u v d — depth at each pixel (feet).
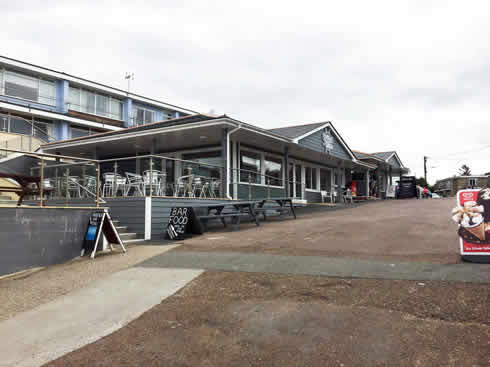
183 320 12.23
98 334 11.63
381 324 10.69
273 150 56.13
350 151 69.41
